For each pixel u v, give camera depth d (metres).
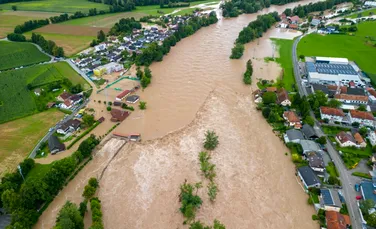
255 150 118.56
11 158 114.94
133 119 139.25
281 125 131.50
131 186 102.81
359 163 108.50
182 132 129.75
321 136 119.06
